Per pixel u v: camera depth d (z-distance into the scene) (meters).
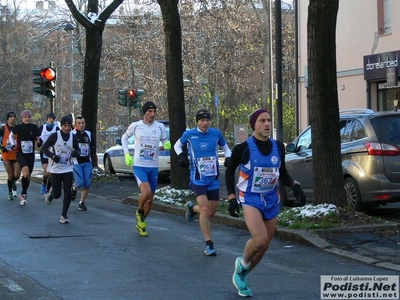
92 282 7.37
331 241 9.50
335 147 10.67
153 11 38.34
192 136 9.07
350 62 22.75
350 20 22.64
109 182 19.72
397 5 20.62
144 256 8.85
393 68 20.36
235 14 35.34
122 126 44.31
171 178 15.12
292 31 41.47
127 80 41.53
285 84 43.34
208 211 9.01
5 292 6.93
